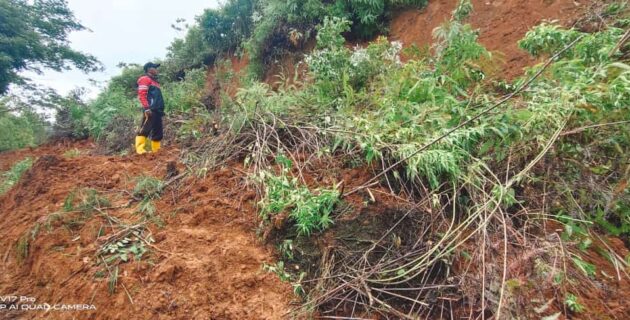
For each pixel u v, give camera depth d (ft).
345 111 12.84
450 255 7.81
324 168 10.75
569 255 7.75
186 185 11.78
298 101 14.02
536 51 12.50
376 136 10.03
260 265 8.39
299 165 10.97
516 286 6.49
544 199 8.86
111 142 23.11
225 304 7.62
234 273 8.20
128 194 11.85
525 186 9.34
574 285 7.71
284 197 9.33
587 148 9.13
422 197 9.14
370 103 13.39
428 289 7.52
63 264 9.16
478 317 6.77
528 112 9.62
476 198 8.78
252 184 10.73
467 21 20.62
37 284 9.28
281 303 7.61
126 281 8.21
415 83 12.48
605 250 8.76
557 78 10.53
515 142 9.66
